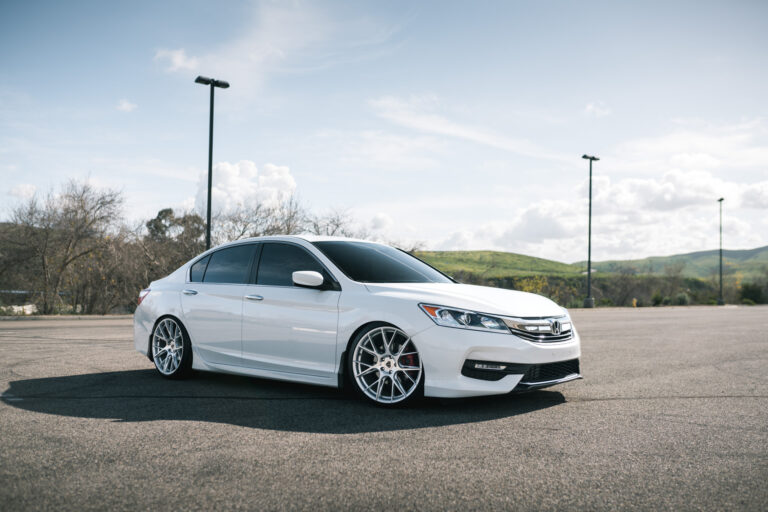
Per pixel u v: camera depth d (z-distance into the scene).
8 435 3.84
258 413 4.54
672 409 4.82
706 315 25.03
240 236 24.50
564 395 5.41
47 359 7.55
